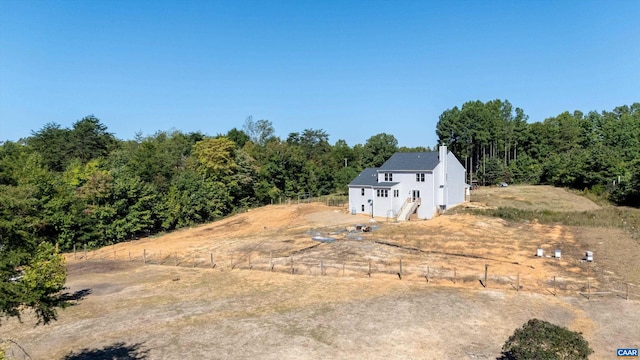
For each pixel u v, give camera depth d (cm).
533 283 2747
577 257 3266
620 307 2323
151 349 1944
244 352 1878
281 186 8981
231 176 7625
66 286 3109
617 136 11100
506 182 9694
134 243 5088
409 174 5566
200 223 6378
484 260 3297
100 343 2038
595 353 1798
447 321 2172
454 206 5766
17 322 2356
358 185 5856
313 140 13588
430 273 3014
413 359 1783
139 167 6612
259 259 3644
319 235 4441
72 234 4762
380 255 3531
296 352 1861
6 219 1320
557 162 8681
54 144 7931
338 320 2220
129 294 2858
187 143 10088
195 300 2664
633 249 3419
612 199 6625
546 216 4744
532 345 1512
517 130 11350
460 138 10606
